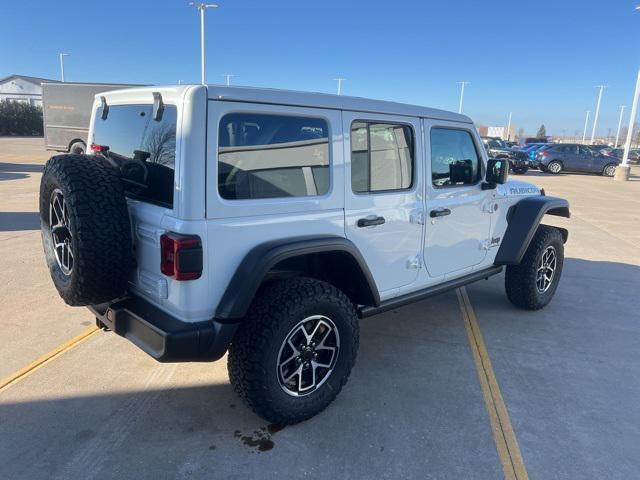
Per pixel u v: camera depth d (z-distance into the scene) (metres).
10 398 3.13
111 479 2.48
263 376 2.70
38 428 2.85
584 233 9.31
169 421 2.96
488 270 4.54
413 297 3.75
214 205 2.51
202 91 2.45
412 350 4.06
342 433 2.91
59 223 2.88
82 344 3.88
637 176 27.34
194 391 3.29
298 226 2.87
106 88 17.23
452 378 3.61
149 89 2.78
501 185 4.58
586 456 2.79
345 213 3.11
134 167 2.79
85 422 2.92
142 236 2.74
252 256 2.64
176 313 2.59
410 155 3.56
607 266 6.91
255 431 2.90
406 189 3.55
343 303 2.97
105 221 2.57
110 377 3.42
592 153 25.27
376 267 3.41
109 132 3.21
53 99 17.69
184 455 2.67
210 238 2.52
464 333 4.43
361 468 2.62
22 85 71.75
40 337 3.98
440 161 3.83
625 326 4.72
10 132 51.78
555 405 3.29
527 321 4.77
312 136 2.91
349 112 3.08
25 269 5.62
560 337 4.41
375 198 3.29
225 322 2.62
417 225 3.64
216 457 2.67
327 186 3.01
